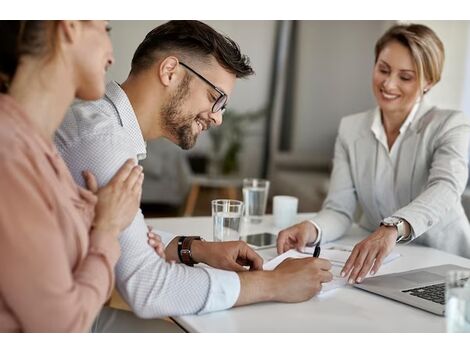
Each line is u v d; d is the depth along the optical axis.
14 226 0.84
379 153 1.98
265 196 2.06
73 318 0.90
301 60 6.84
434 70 1.88
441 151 1.84
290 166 6.52
